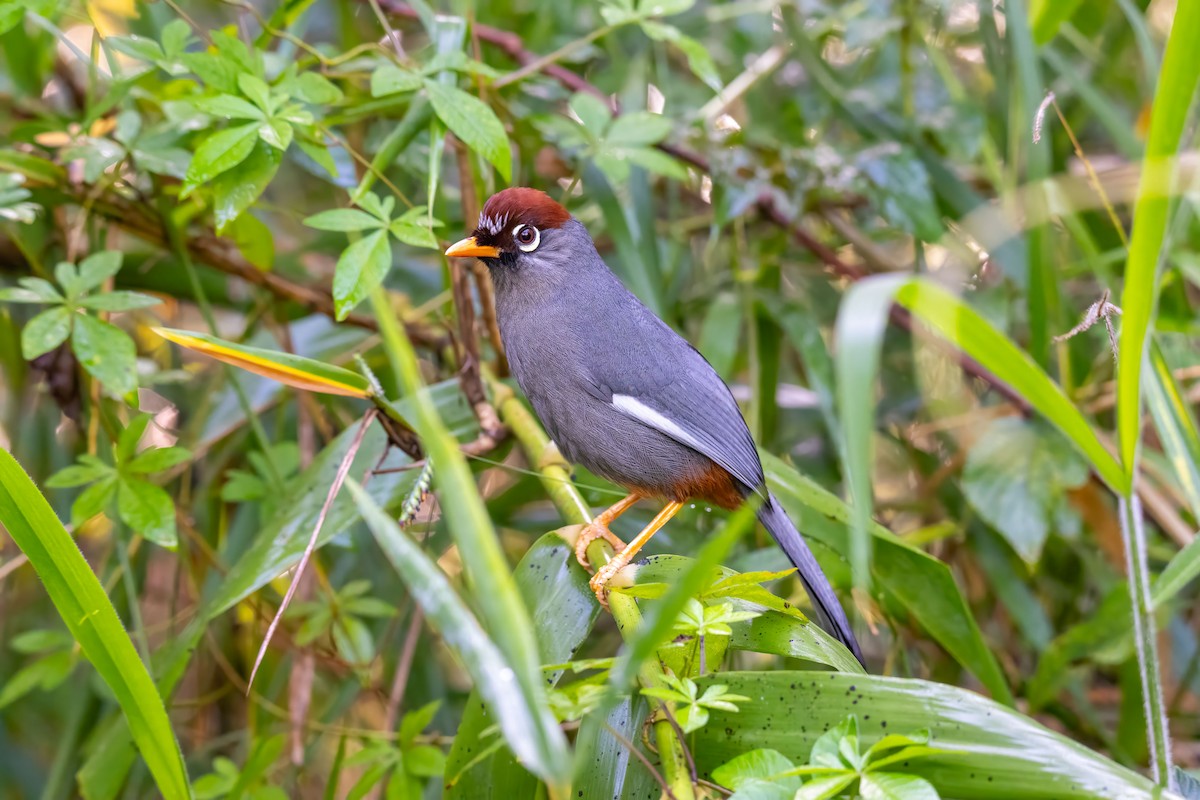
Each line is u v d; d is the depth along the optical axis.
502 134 7.12
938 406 10.31
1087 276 11.16
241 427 9.85
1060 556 10.70
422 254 10.84
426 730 9.38
